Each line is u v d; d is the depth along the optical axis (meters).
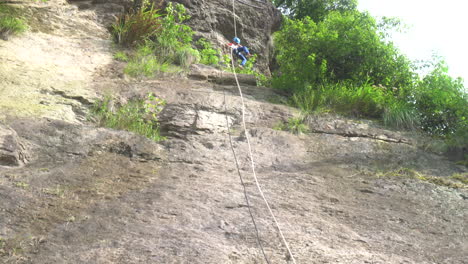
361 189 4.84
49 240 3.13
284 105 7.97
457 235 3.82
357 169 5.56
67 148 5.03
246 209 3.96
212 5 13.09
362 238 3.60
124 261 2.91
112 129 5.73
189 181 4.57
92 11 10.84
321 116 7.52
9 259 2.84
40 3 10.59
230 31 13.36
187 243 3.21
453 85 8.19
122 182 4.37
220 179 4.74
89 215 3.57
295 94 8.44
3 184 3.89
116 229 3.37
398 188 4.95
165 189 4.27
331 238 3.53
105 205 3.78
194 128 6.48
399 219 4.08
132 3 11.44
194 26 12.49
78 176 4.37
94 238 3.21
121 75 8.30
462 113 7.51
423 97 8.34
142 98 7.18
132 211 3.70
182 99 7.42
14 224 3.29
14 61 7.81
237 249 3.20
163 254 3.03
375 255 3.29
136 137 5.56
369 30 10.35
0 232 3.15
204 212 3.80
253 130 6.59
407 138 7.00
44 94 6.79
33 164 4.57
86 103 6.78
